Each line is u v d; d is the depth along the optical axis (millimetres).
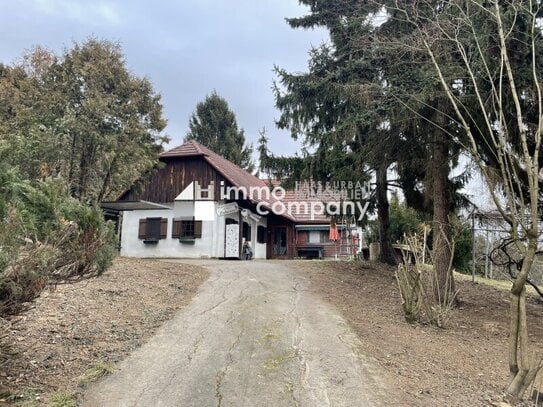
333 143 10305
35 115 13852
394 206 18938
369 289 11008
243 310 7535
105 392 4234
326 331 6625
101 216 4652
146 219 20891
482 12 7172
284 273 12430
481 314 9516
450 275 9562
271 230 26359
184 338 5930
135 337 5809
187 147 21641
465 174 10789
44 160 11852
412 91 8523
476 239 14898
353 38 10430
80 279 4586
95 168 14891
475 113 8055
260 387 4539
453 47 7719
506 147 5672
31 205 4027
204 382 4594
